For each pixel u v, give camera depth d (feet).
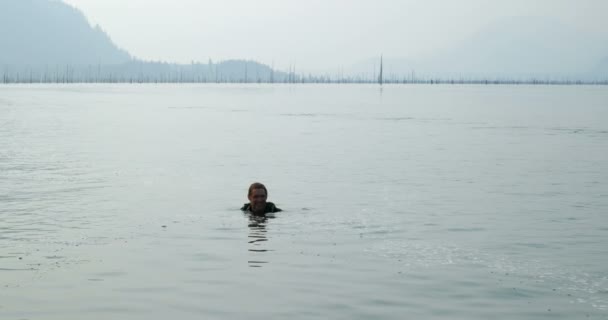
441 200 74.18
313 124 229.25
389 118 270.05
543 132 193.36
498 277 42.50
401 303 37.22
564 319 34.60
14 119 243.81
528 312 35.70
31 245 51.06
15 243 51.80
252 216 63.87
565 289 39.88
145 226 58.75
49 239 53.21
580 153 131.85
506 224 60.44
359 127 214.69
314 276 42.63
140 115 281.95
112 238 53.78
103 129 196.75
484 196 77.15
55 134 175.94
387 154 128.47
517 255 48.65
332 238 54.19
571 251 49.96
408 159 119.03
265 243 52.26
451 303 37.27
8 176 93.20
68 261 46.14
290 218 63.00
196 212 65.82
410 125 225.76
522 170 103.14
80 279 41.60
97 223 60.03
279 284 40.78
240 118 265.34
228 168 103.91
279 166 107.14
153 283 40.86
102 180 89.40
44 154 124.47
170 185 84.99
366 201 73.36
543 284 40.96
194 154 125.80
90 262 45.88
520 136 177.78
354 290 39.58
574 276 42.86
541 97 618.44
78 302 37.01
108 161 113.19
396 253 49.08
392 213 65.92
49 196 75.56
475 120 256.93
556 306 36.70
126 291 39.14
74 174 95.61
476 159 119.75
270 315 35.01
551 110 350.02
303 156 123.34
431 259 47.26
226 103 442.09
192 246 51.06
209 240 53.21
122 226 58.70
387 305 36.86
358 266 45.21
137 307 36.24
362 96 652.48
